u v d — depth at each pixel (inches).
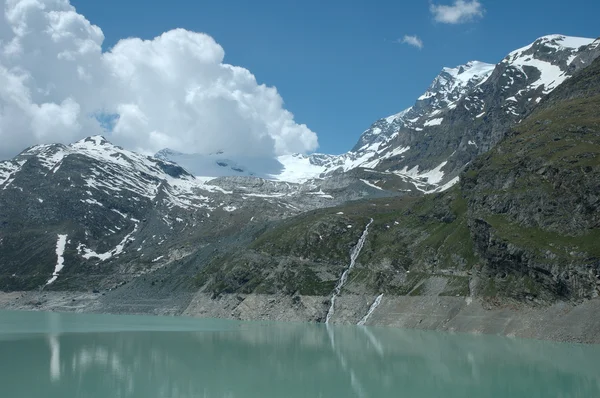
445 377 4918.8
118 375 5113.2
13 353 6269.7
